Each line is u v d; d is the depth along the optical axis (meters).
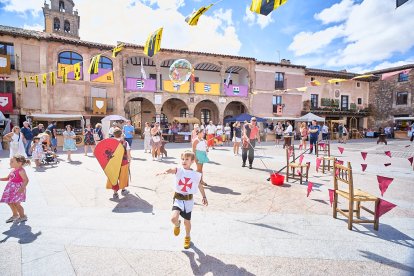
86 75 18.64
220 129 17.92
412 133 21.20
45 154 8.66
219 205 4.55
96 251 2.89
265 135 21.41
